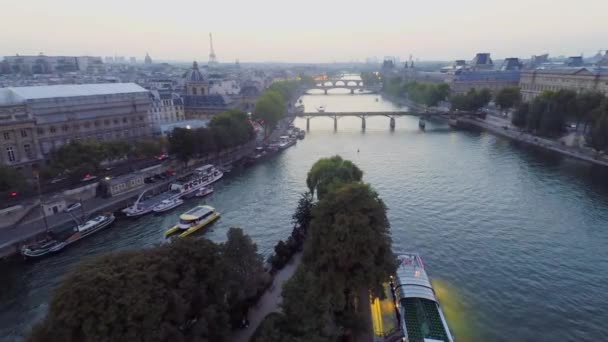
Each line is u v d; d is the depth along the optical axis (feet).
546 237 333.42
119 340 141.79
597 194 433.48
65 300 144.25
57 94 524.52
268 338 155.74
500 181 483.10
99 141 507.30
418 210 391.86
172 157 564.71
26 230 346.33
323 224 222.07
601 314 237.66
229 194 463.83
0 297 268.21
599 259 298.56
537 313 238.27
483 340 215.51
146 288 154.10
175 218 398.62
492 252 308.81
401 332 204.95
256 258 220.23
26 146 463.01
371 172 530.68
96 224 362.53
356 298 236.84
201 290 176.35
